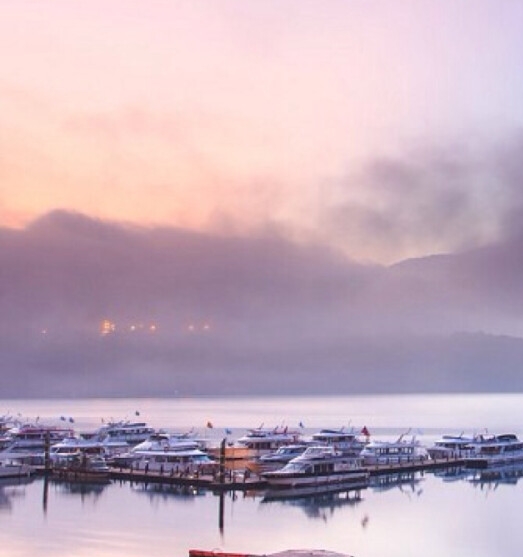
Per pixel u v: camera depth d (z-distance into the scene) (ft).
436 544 386.52
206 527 408.46
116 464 577.84
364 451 638.94
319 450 555.28
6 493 504.43
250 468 570.05
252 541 381.19
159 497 490.49
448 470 651.25
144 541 377.09
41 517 430.61
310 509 462.19
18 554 353.92
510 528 422.82
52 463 575.38
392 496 518.78
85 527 406.00
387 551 371.56
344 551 369.50
